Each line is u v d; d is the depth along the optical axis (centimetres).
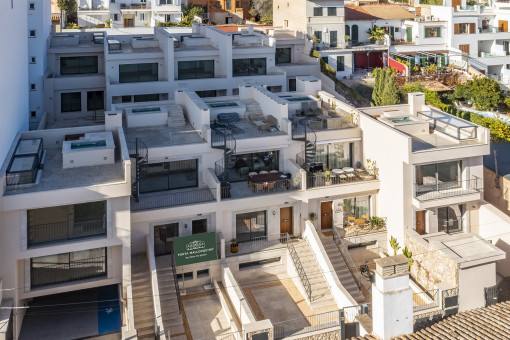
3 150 3148
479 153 3669
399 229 3612
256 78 5328
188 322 3127
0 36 3106
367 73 6481
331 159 3972
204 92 5281
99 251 3178
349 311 3095
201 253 3356
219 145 3641
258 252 3531
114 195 3058
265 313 3222
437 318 2600
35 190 2988
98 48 5569
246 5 10019
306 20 6247
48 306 3384
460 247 3281
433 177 3722
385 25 6862
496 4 7331
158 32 5591
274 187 3675
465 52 7000
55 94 5247
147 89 5072
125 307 3095
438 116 4097
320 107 4509
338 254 3594
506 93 6116
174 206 3406
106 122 3766
